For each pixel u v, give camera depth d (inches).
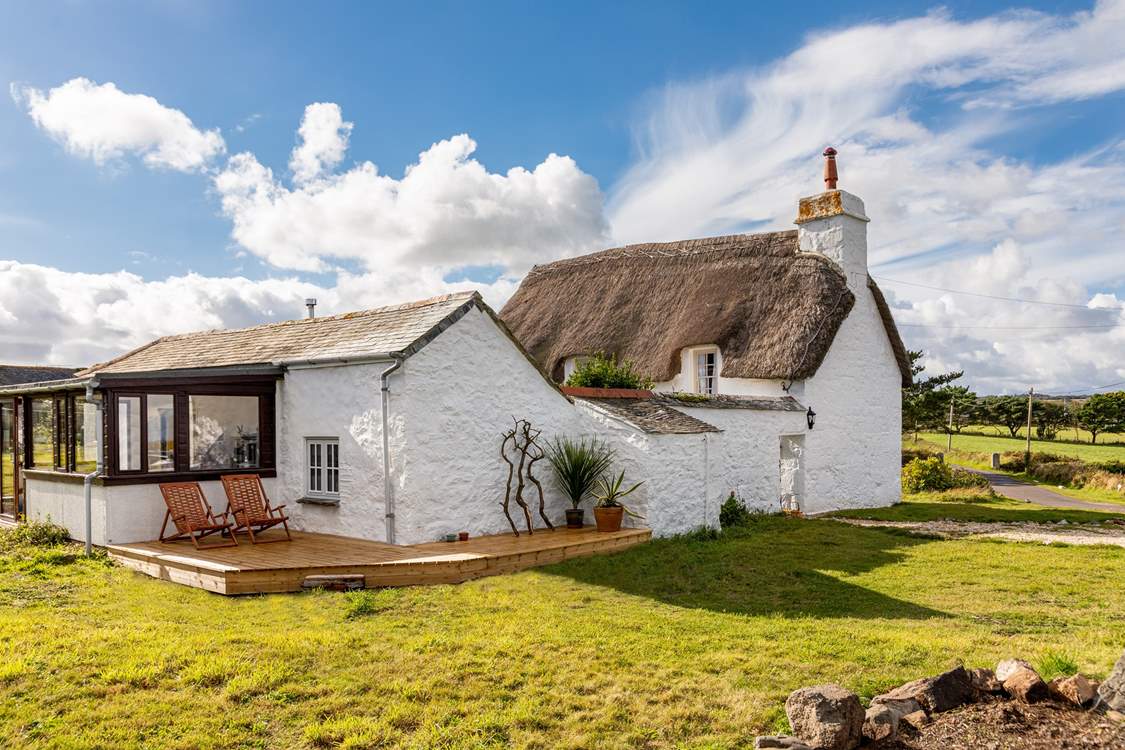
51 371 764.0
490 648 245.4
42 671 216.4
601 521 465.1
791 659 236.7
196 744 176.1
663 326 790.5
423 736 181.6
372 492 423.8
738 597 337.1
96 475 417.1
